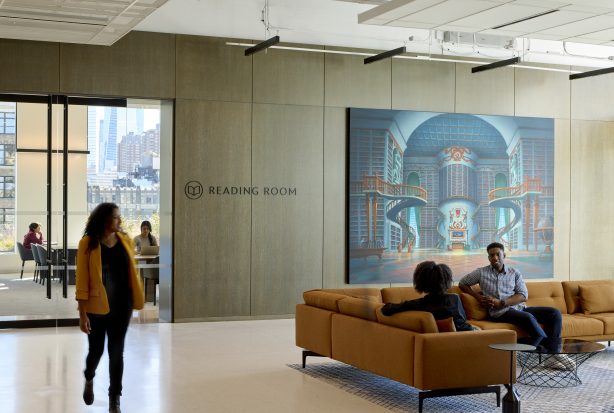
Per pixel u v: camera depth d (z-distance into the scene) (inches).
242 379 318.7
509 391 254.2
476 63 528.1
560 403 280.7
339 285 522.3
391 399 285.0
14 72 454.6
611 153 589.3
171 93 482.9
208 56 490.9
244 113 499.2
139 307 260.8
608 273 592.7
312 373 330.6
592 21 377.4
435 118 543.5
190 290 488.4
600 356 378.6
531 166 569.6
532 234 569.3
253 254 502.0
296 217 512.1
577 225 584.1
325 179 518.6
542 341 327.3
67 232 463.2
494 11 361.1
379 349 285.1
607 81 592.1
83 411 266.1
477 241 553.6
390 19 383.2
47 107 462.6
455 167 549.0
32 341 409.7
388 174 531.8
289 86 509.4
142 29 477.7
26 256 455.2
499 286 373.4
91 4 338.0
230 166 496.4
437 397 288.4
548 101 575.8
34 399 283.4
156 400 281.4
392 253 532.4
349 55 524.4
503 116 561.6
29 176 456.8
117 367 257.9
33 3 338.0
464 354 264.5
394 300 353.1
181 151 485.7
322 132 518.0
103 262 253.9
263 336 431.8
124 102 478.6
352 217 523.2
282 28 485.4
